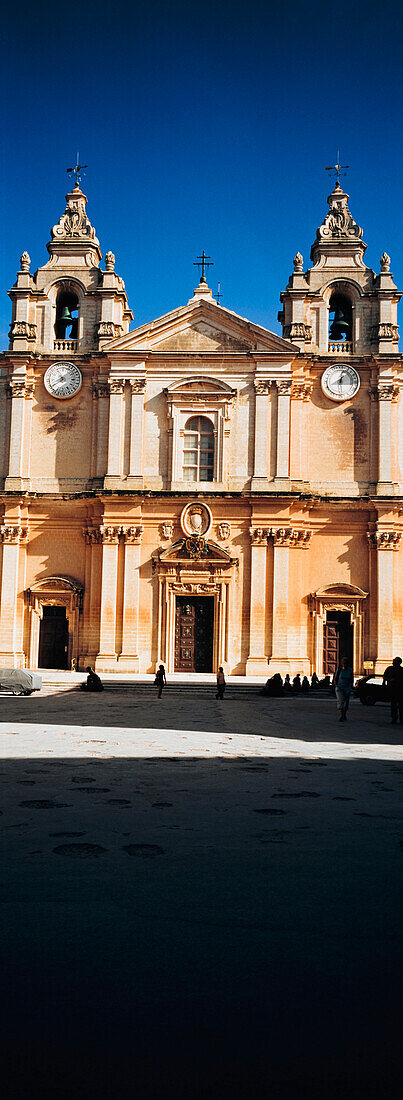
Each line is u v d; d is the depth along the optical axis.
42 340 44.31
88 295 44.44
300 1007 5.83
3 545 42.91
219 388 42.34
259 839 10.29
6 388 43.69
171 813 11.62
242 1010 5.76
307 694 36.16
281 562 41.25
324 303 43.72
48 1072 4.97
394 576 41.69
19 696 32.81
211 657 41.91
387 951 6.84
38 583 42.69
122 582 41.72
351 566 42.06
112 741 19.28
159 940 6.98
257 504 41.34
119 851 9.62
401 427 42.69
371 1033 5.49
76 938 6.99
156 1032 5.45
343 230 44.56
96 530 42.34
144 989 6.05
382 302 43.25
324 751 18.30
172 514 41.88
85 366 43.66
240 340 42.66
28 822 10.95
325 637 42.00
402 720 24.84
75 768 15.31
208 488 41.88
